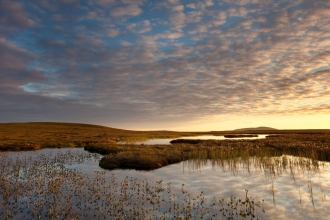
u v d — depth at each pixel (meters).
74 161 26.98
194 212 11.38
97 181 17.28
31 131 88.50
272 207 11.86
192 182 16.83
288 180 16.86
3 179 17.42
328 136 54.81
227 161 25.02
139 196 13.83
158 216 11.00
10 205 12.53
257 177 17.89
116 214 11.30
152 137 83.00
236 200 12.90
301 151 28.39
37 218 10.88
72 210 11.81
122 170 21.38
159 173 19.92
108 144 42.41
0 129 89.88
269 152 27.70
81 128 129.50
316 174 18.44
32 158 29.22
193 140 53.22
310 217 10.67
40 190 15.16
